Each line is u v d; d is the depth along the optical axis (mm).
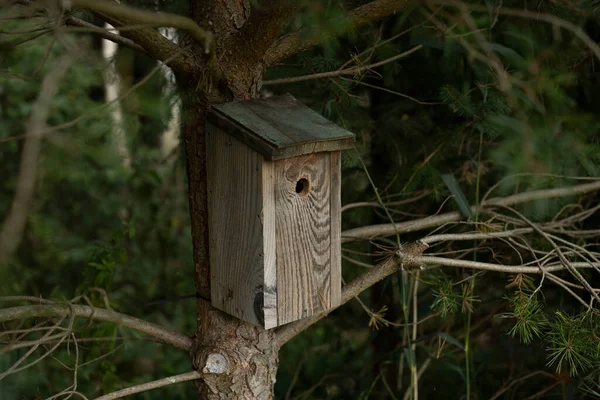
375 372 4895
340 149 2947
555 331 3381
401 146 4371
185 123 2998
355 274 5141
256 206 2852
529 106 3432
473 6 3201
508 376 4855
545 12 3684
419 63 4246
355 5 3627
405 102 4277
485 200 4102
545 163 2732
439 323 5160
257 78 3062
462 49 3627
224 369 3137
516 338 4770
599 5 3619
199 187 3109
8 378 4531
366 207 4582
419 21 3742
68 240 6562
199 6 3037
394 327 4824
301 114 2996
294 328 3332
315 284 3051
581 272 4352
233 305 3045
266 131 2811
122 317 3145
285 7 2699
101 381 4449
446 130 4250
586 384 4023
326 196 3016
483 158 4383
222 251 3051
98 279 3961
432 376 4961
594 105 4305
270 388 3229
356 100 3924
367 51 3641
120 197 6785
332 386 5312
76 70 5305
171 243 6074
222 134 2920
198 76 2938
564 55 3697
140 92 2307
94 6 2080
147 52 2904
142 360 6305
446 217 3916
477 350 5039
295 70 4066
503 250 4492
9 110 6617
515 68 3877
